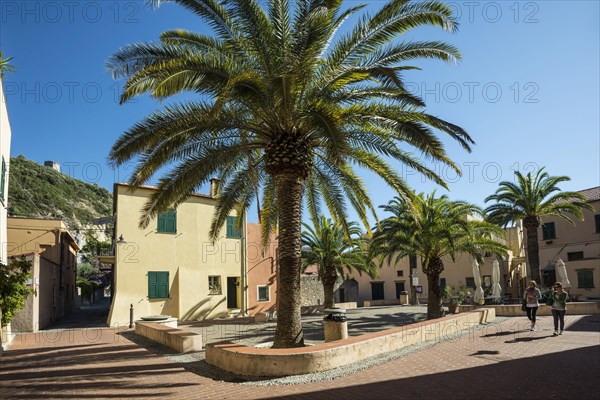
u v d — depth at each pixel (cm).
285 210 1170
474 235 2183
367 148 1270
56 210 7625
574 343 1118
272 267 2947
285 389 754
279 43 1073
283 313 1142
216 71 1040
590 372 768
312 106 1052
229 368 923
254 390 755
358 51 1110
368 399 660
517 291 4175
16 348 1358
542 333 1349
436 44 1100
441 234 2047
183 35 1121
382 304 4128
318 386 764
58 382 839
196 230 2575
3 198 1586
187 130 1134
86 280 5403
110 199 10169
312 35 988
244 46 1112
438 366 884
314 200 1678
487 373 795
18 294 1288
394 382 759
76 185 9362
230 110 1154
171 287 2431
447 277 4106
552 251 3828
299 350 905
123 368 983
